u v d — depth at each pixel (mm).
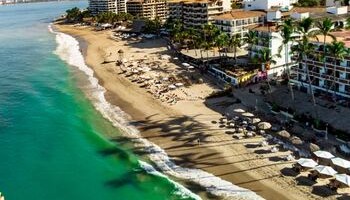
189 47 168750
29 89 135375
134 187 73375
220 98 111688
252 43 130750
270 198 66250
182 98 114312
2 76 153625
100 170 80062
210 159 79688
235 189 69562
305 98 97750
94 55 184000
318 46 97375
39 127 102812
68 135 97000
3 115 111750
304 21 93688
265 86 112750
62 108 115688
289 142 81000
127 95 121938
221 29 162875
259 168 74688
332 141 80438
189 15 199625
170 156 82625
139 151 86062
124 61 162750
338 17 139000
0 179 78375
